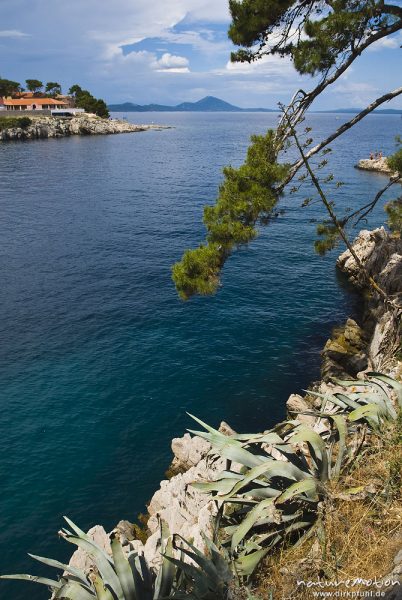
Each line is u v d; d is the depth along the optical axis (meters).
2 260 43.50
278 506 6.00
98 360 26.69
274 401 23.14
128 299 35.09
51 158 123.19
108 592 5.66
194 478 14.12
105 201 70.75
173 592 5.55
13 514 16.69
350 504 5.45
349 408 7.26
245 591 4.97
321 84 15.97
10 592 14.12
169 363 26.45
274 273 41.16
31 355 27.03
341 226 18.44
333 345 25.92
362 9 14.99
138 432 21.02
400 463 5.63
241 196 15.11
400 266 28.22
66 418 21.81
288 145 15.52
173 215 62.12
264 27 16.48
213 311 33.25
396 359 14.39
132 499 17.38
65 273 40.47
